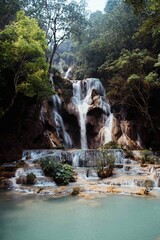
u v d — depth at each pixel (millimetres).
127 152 22281
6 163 19609
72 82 33188
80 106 31297
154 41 29547
